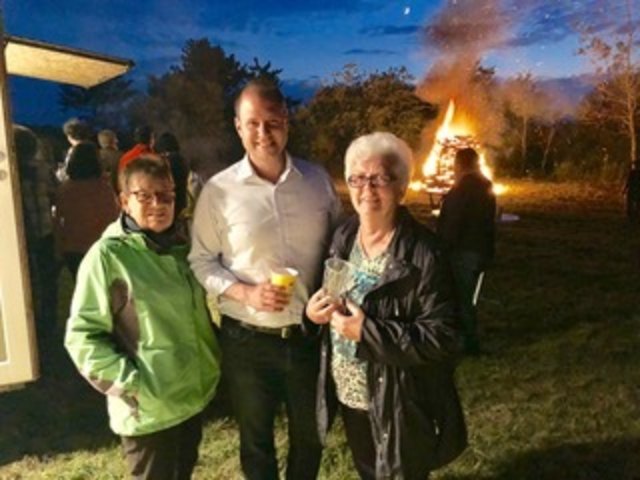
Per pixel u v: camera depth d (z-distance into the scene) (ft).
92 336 7.84
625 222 47.42
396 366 7.74
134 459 8.52
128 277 7.95
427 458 8.00
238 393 9.16
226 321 9.09
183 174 17.39
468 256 16.66
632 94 73.67
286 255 8.68
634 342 19.43
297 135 94.32
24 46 16.10
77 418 14.61
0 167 11.77
